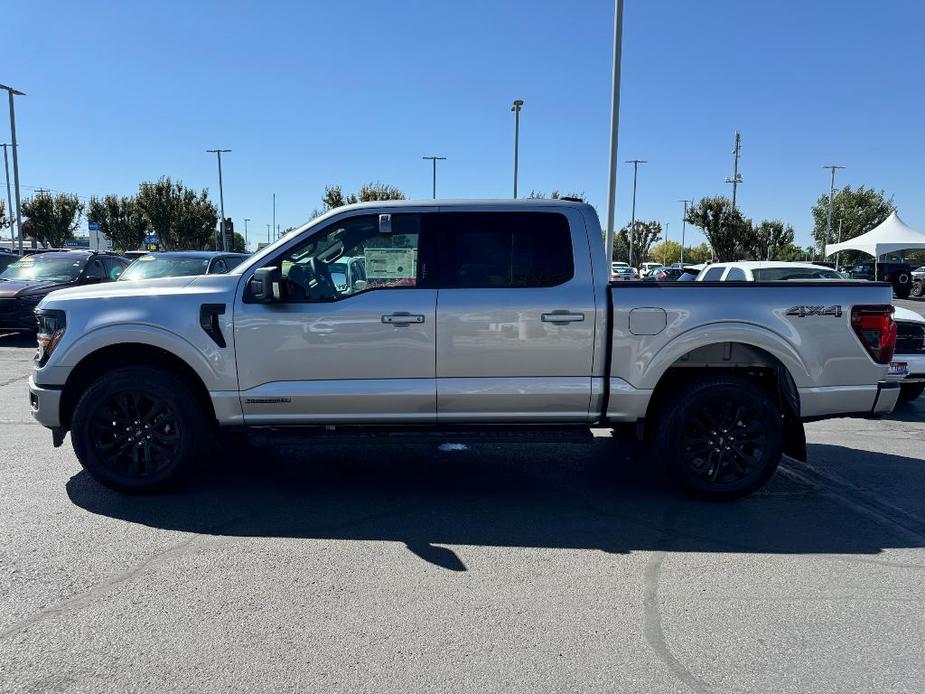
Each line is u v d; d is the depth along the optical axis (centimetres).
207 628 316
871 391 486
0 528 433
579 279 480
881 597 354
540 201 489
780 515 473
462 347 474
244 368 474
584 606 342
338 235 484
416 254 480
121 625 318
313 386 476
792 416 495
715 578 375
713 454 488
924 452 649
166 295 478
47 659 290
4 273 1410
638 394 479
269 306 472
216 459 596
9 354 1206
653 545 420
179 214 4562
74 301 482
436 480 545
